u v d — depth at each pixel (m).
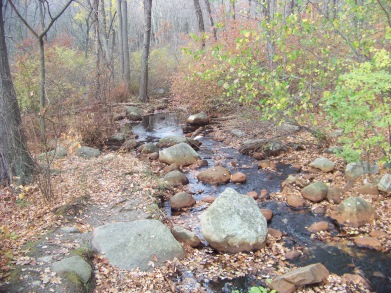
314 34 7.87
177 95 18.86
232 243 5.86
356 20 6.88
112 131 14.66
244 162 10.64
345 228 6.41
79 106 14.50
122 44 24.77
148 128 16.62
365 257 5.58
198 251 5.89
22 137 7.71
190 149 10.98
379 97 6.12
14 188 7.32
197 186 8.97
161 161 10.84
